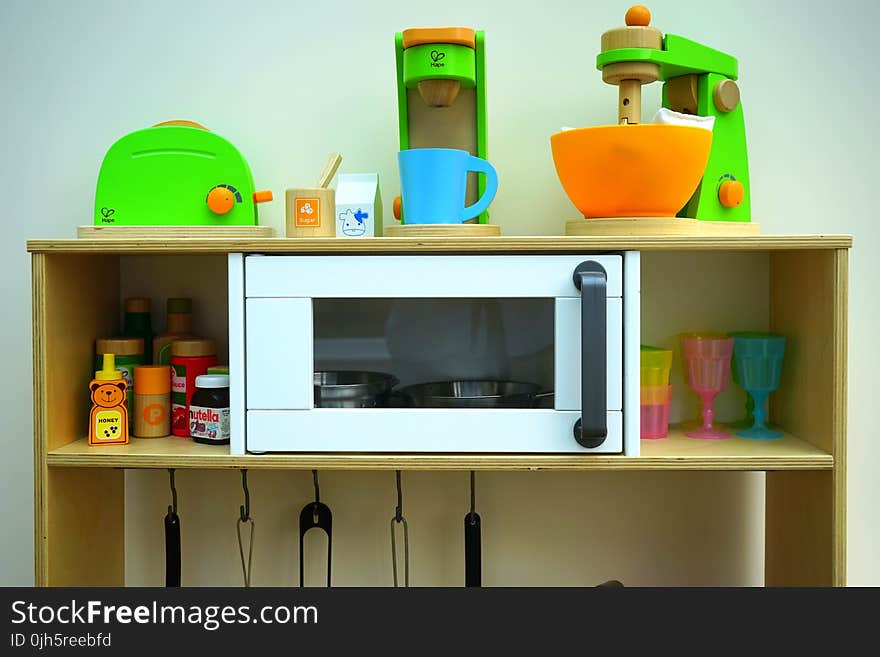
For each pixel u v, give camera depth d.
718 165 1.20
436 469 1.04
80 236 1.11
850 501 1.32
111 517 1.28
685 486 1.32
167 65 1.32
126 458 1.07
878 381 1.31
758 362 1.17
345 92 1.31
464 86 1.19
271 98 1.32
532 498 1.32
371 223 1.13
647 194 1.10
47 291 1.07
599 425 1.00
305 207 1.12
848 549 1.32
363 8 1.31
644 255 1.31
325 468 1.05
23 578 1.34
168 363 1.25
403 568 1.33
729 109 1.20
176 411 1.18
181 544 1.34
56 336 1.10
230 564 1.33
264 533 1.33
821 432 1.09
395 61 1.31
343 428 1.05
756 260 1.31
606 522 1.32
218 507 1.34
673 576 1.32
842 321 1.04
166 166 1.16
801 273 1.16
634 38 1.12
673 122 1.12
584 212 1.17
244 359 1.06
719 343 1.17
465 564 1.29
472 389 1.05
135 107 1.32
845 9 1.30
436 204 1.11
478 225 1.10
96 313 1.23
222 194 1.14
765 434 1.17
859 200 1.31
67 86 1.33
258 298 1.06
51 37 1.33
